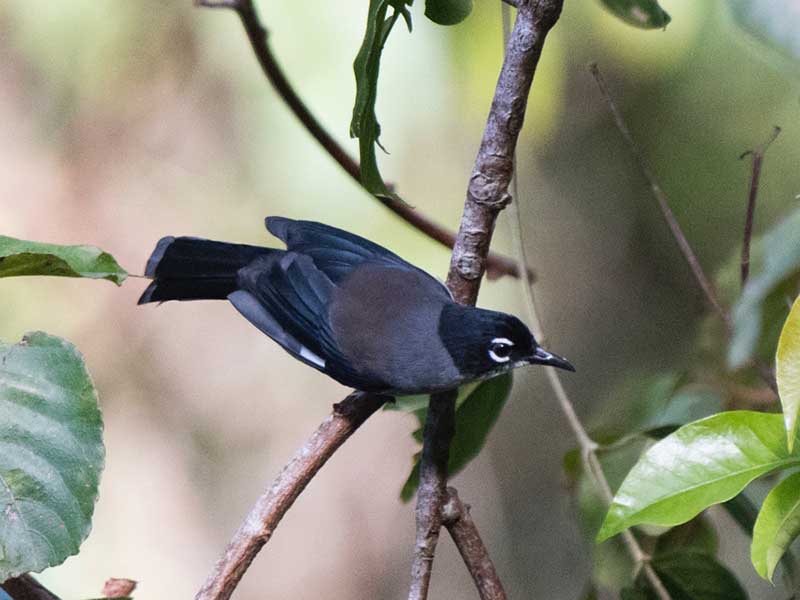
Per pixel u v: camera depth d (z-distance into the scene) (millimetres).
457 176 12375
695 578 7203
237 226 12680
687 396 8367
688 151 14742
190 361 14508
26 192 13156
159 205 12977
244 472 14461
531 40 5945
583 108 15141
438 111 11141
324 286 8258
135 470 14242
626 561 7582
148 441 14328
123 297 13844
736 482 5184
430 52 10758
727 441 5250
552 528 15992
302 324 8188
